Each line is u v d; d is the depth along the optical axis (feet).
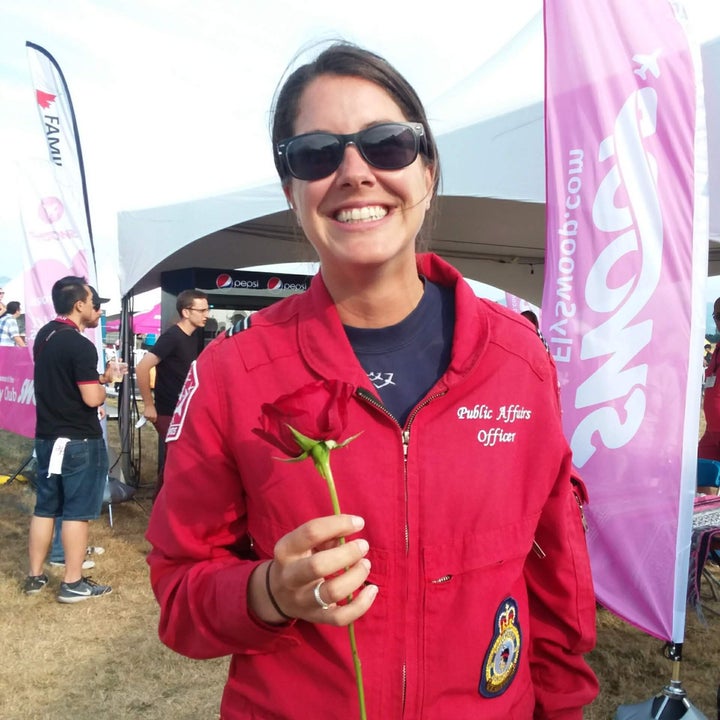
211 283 21.76
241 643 2.69
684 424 7.24
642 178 7.43
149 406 16.43
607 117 7.58
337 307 3.09
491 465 2.93
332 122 2.84
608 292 7.63
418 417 2.87
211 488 2.96
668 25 7.36
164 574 3.08
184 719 8.35
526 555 3.14
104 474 11.87
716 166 11.28
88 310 12.10
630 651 10.07
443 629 2.81
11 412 18.33
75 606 11.51
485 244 26.30
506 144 11.43
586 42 7.70
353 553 2.17
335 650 2.77
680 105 7.25
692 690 8.96
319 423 2.19
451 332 3.18
